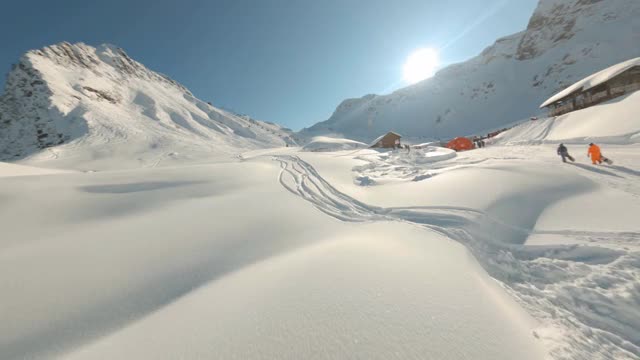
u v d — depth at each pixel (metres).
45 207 8.60
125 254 5.75
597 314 4.02
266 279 4.61
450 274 4.66
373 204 10.05
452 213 8.23
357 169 18.45
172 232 7.01
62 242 6.29
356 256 5.45
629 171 11.14
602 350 3.32
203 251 5.94
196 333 3.37
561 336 3.50
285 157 29.06
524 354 3.03
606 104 27.62
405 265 5.00
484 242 6.75
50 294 4.35
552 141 26.61
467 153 26.22
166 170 17.06
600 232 6.58
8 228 7.01
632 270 4.93
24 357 3.19
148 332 3.47
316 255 5.57
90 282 4.71
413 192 10.88
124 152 57.47
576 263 5.42
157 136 71.12
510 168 13.33
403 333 3.27
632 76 30.12
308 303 3.86
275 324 3.46
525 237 7.04
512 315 3.76
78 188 11.11
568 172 11.81
